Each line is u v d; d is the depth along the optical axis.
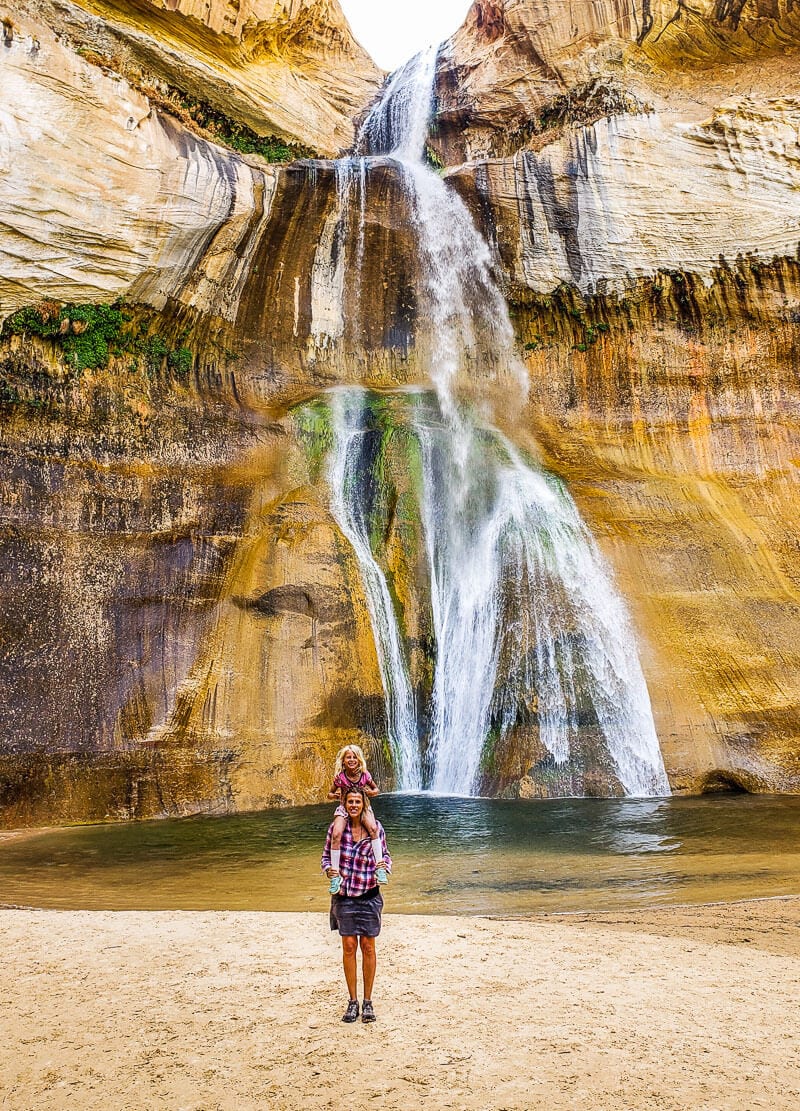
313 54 33.12
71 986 6.32
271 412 23.56
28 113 19.14
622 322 26.64
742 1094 4.38
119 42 25.69
